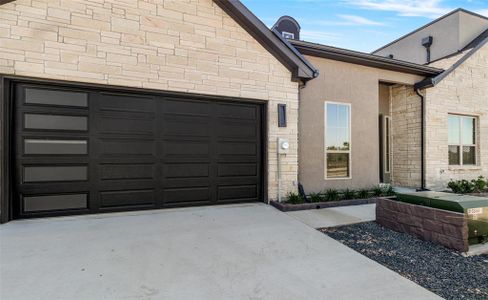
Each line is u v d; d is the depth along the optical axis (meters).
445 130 8.37
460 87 8.62
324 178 6.95
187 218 4.62
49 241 3.47
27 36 4.21
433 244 3.92
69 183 4.61
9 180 4.22
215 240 3.71
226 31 5.52
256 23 5.57
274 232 4.12
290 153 6.04
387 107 9.10
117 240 3.57
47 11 4.31
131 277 2.67
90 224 4.16
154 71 4.97
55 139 4.53
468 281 2.89
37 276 2.63
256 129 5.96
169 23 5.08
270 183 5.85
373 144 7.55
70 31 4.44
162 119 5.22
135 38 4.84
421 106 8.20
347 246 3.76
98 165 4.79
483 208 3.84
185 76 5.20
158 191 5.19
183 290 2.49
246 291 2.52
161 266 2.92
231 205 5.62
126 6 4.79
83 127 4.70
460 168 8.55
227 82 5.52
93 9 4.57
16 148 4.30
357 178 7.31
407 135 8.58
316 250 3.53
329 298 2.45
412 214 4.25
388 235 4.31
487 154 9.02
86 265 2.88
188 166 5.41
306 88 6.80
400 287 2.69
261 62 5.81
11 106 4.27
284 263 3.13
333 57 7.02
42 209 4.46
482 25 11.45
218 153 5.65
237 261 3.12
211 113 5.60
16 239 3.50
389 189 6.99
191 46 5.24
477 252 3.59
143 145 5.09
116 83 4.72
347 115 7.27
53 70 4.34
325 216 5.14
